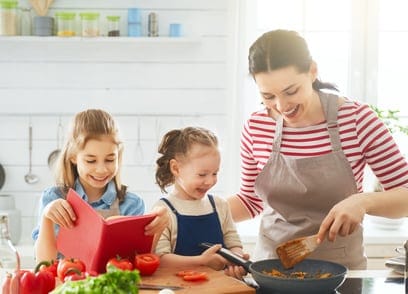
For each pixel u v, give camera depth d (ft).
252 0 11.20
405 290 5.46
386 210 5.97
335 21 11.39
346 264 6.75
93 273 5.24
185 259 6.07
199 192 6.67
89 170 6.57
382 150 6.44
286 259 5.42
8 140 10.75
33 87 10.71
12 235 10.17
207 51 10.76
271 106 6.03
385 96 11.54
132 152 10.83
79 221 5.73
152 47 10.71
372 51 11.39
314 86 6.77
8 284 4.91
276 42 5.75
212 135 6.78
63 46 10.66
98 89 10.75
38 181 10.80
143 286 5.27
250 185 7.23
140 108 10.79
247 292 5.21
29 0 10.42
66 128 10.77
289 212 6.85
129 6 10.64
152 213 5.82
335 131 6.53
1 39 10.17
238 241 6.88
